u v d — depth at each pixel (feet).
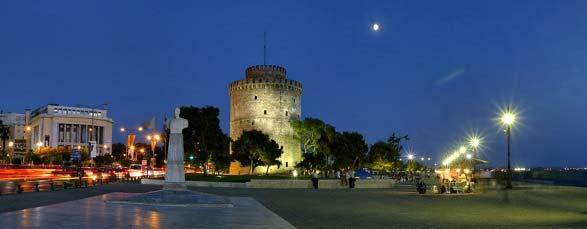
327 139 294.25
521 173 258.98
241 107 362.53
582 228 59.16
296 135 324.80
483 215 76.74
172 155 91.86
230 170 345.10
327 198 118.21
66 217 61.21
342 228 59.77
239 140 294.66
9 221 56.03
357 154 286.87
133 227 53.52
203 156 236.84
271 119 356.18
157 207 78.43
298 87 374.22
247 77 379.96
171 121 93.15
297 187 178.29
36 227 51.34
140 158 478.18
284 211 82.74
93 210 71.10
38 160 441.27
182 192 88.74
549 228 59.41
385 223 65.36
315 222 66.23
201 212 72.79
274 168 347.77
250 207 84.12
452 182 147.54
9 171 234.38
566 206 95.30
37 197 98.68
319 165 292.61
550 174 239.71
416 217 73.46
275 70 372.58
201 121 233.55
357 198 118.93
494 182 220.23
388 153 347.97
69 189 133.59
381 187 185.26
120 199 87.51
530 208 90.48
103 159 466.29
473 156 242.78
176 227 54.60
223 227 55.98
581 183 210.38
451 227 60.85
